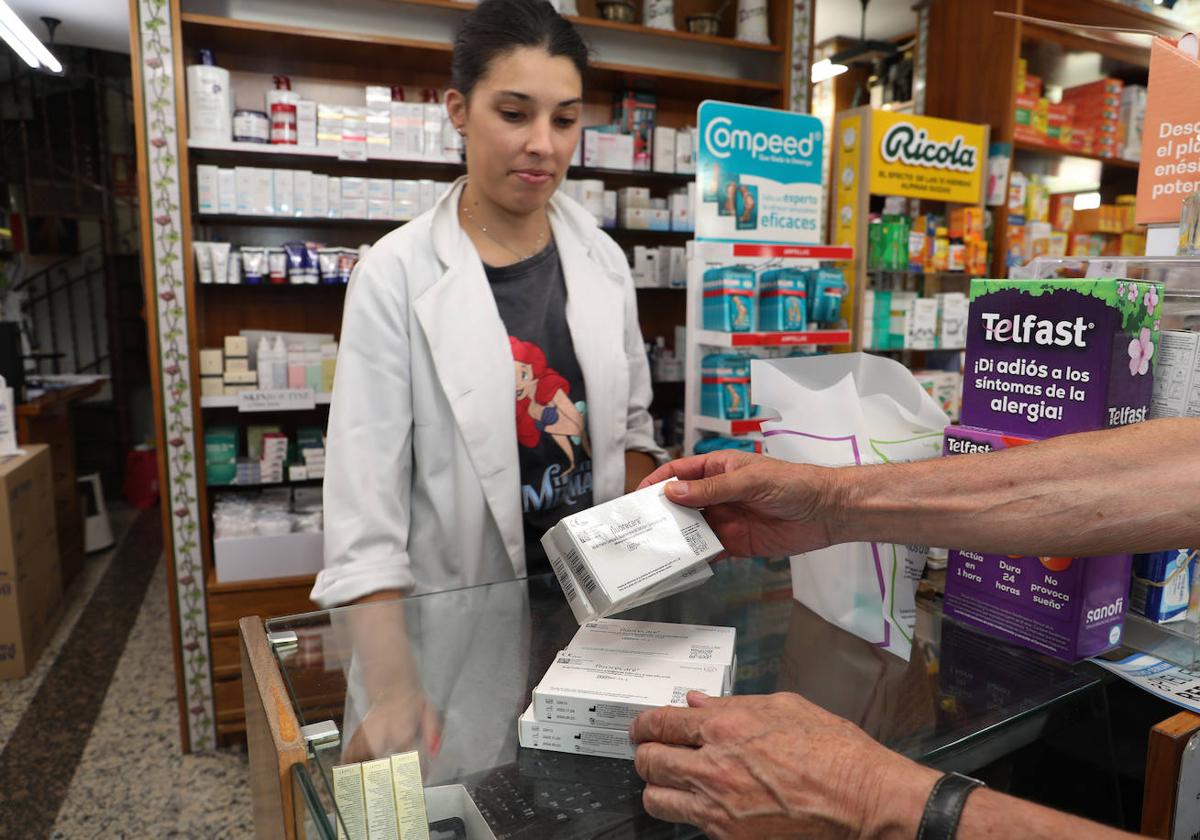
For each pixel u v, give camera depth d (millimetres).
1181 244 952
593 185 3387
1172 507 715
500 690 760
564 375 1551
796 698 658
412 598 951
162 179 2643
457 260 1438
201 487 2816
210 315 3217
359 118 2988
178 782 2662
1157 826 751
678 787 611
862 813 554
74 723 3018
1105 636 865
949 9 4156
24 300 5906
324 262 3059
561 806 622
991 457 798
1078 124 4512
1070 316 816
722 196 2553
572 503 1565
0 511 3291
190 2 2758
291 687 721
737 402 2502
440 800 625
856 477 833
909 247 3590
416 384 1419
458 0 3018
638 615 911
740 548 920
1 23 3543
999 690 795
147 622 3926
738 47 3551
